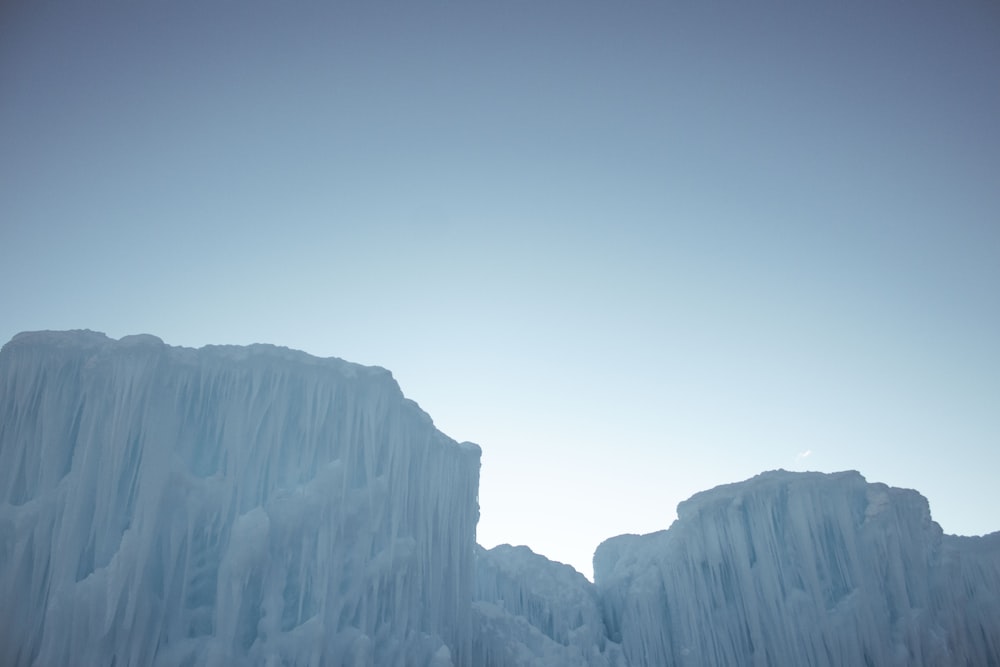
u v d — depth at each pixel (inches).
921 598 1546.5
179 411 963.3
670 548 1737.2
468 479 1421.0
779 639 1523.1
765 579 1582.2
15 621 807.1
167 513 900.6
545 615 1631.4
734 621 1596.9
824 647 1492.4
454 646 1272.1
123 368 920.3
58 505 857.5
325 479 1025.5
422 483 1243.2
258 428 1015.6
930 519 1696.6
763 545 1612.9
